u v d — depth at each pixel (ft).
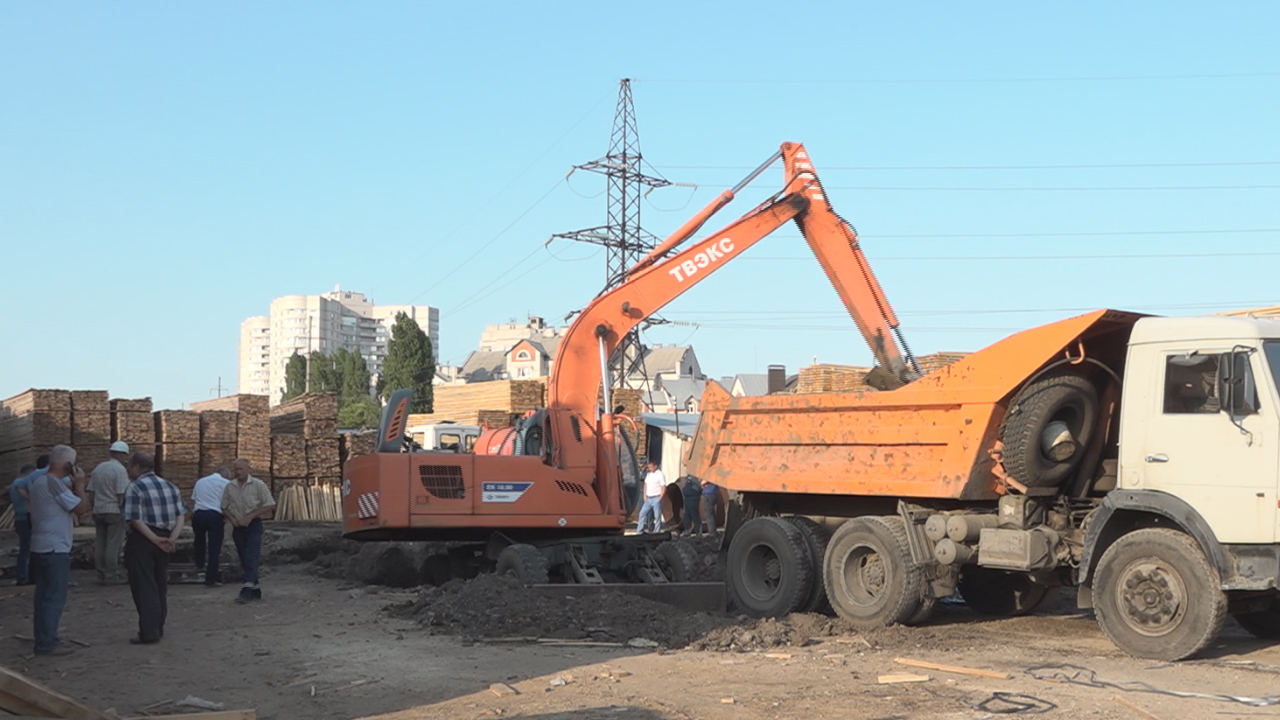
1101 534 35.50
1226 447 32.78
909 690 28.68
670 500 92.38
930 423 39.29
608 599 39.83
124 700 28.73
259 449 101.81
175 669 32.53
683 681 30.09
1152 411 34.73
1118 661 33.06
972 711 26.30
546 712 26.58
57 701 22.61
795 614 41.34
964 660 33.35
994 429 37.63
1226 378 32.78
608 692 28.71
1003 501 38.29
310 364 284.82
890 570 39.19
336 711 27.27
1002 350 37.37
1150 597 33.55
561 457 50.29
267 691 29.60
